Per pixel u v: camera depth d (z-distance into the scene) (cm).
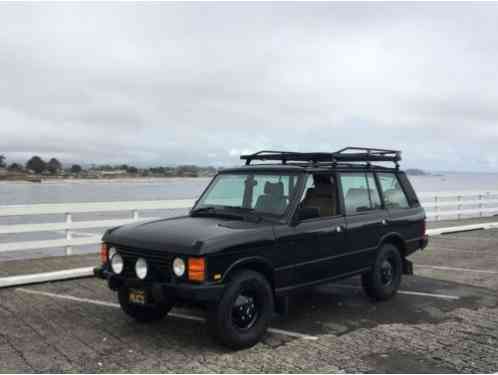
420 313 622
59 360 458
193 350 483
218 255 459
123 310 559
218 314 462
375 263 652
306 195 569
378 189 678
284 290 528
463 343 511
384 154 710
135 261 500
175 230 497
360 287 758
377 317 604
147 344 500
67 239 953
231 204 591
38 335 527
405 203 727
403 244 702
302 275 549
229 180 613
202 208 593
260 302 496
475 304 667
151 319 570
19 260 921
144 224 548
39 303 651
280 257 522
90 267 841
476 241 1286
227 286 469
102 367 441
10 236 1659
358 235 621
